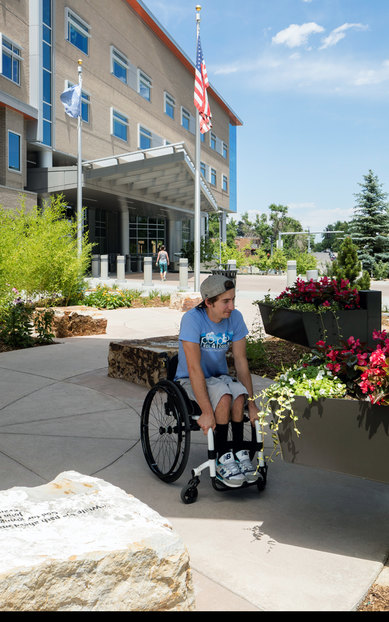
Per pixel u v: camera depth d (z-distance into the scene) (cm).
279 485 368
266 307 760
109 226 4184
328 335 674
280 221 12044
